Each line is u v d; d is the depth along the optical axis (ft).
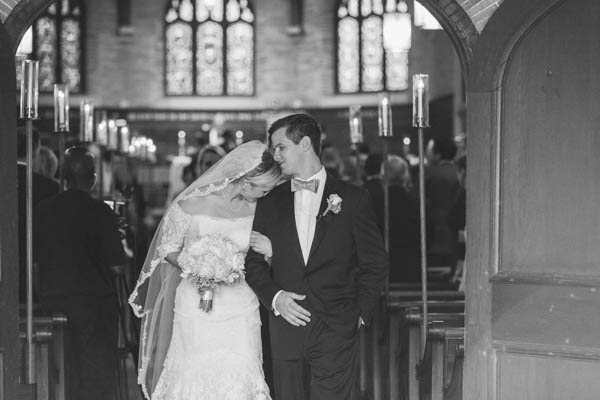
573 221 17.30
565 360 17.40
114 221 22.68
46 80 92.38
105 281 22.75
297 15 94.38
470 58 19.10
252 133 94.02
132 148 53.01
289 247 16.93
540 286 17.60
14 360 17.99
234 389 17.97
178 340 18.35
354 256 17.21
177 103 94.94
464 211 30.68
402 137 87.86
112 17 94.38
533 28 17.52
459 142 50.62
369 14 91.71
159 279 19.88
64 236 22.30
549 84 17.44
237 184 18.35
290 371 16.97
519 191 17.80
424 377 20.13
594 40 16.99
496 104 17.93
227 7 95.55
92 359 22.40
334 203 16.84
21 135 24.47
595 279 17.03
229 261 17.87
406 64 88.79
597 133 17.03
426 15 32.27
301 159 17.11
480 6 18.88
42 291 22.34
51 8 92.73
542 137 17.56
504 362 17.99
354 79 92.43
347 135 93.04
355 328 16.98
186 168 43.75
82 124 33.53
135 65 94.84
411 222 30.71
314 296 16.81
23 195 24.13
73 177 22.66
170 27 95.45
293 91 94.68
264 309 20.03
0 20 17.98
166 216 18.65
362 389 26.21
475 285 18.29
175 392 18.16
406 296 24.29
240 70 95.55
